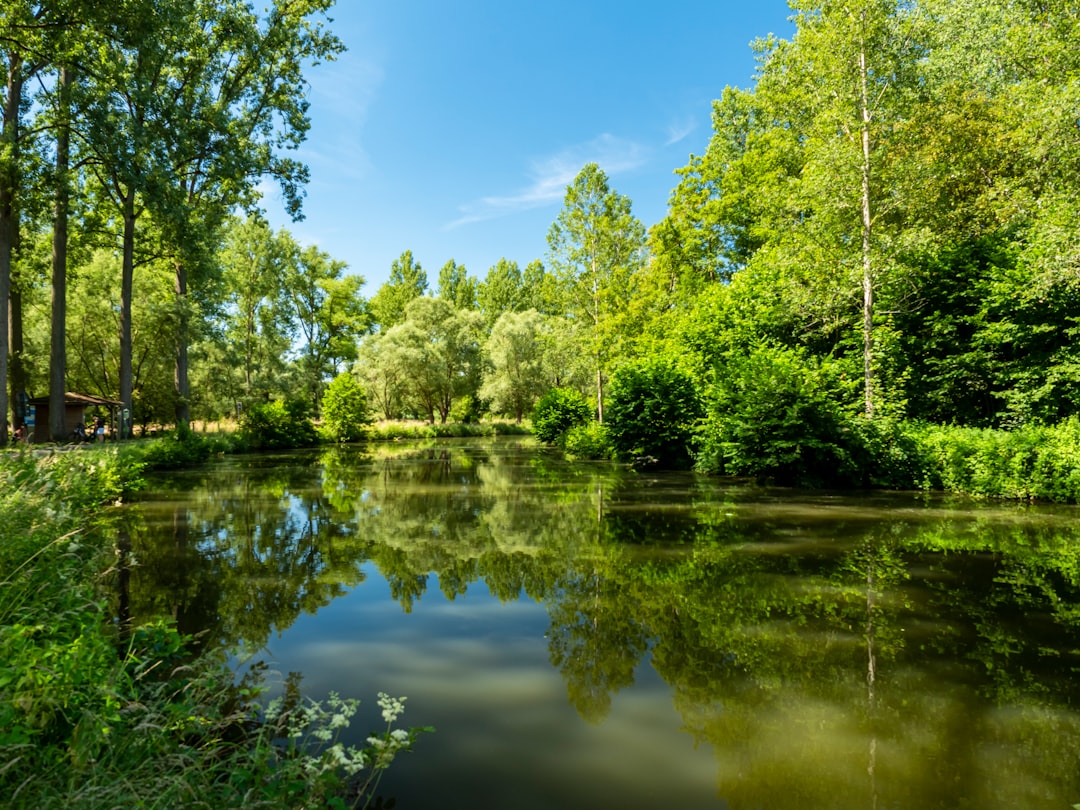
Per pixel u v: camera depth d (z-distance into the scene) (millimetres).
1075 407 14188
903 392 16469
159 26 17984
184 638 3770
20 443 6922
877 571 6754
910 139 16797
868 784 2912
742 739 3354
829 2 15695
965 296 17141
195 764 2387
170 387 32719
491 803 2771
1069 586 6141
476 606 5742
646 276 31922
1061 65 18141
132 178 17516
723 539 8477
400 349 46125
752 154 28328
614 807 2732
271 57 23719
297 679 4141
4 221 18797
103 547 7113
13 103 18625
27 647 2811
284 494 13523
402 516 10570
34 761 2311
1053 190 16797
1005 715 3582
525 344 49719
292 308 47531
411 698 3879
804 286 17250
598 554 7684
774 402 14727
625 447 21156
